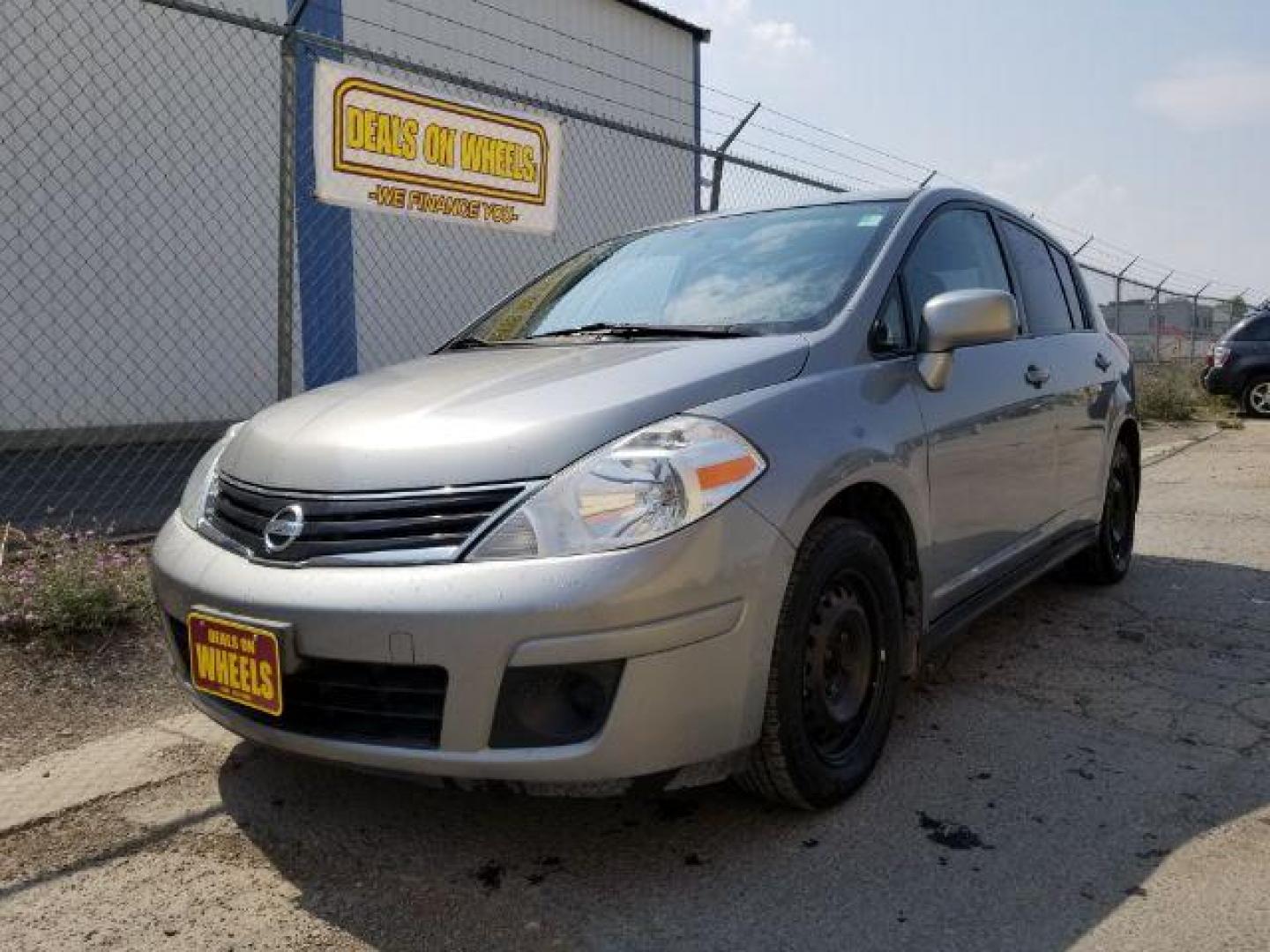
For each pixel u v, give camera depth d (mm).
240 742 3178
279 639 2262
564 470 2248
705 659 2232
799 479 2434
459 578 2158
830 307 3006
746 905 2242
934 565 3045
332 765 2344
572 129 11414
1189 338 20156
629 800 2730
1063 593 4828
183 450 9305
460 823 2646
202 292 10094
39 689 3545
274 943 2156
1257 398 14445
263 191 10453
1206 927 2127
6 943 2184
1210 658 3873
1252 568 5285
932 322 3027
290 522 2371
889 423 2822
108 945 2166
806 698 2545
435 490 2273
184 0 4758
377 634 2176
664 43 14602
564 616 2107
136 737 3223
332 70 5484
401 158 5961
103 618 3955
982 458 3326
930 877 2340
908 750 3043
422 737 2232
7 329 8922
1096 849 2457
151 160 9656
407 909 2270
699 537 2221
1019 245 4234
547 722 2182
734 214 3842
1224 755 2994
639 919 2199
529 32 12508
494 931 2174
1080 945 2074
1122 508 5008
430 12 10758
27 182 8953
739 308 3162
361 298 10320
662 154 12586
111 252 9477
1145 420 13992
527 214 6883
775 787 2504
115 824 2678
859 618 2703
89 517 6168
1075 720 3271
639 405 2398
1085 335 4621
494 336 3652
